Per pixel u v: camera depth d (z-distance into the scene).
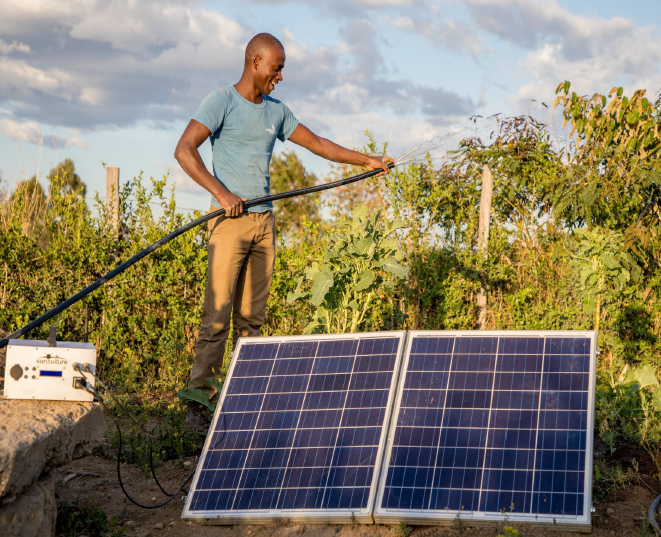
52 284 7.14
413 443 3.26
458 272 8.32
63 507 3.44
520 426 3.21
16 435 2.66
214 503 3.32
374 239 5.25
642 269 7.79
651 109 7.98
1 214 7.65
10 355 3.10
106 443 4.69
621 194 7.91
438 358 3.56
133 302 7.30
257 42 4.71
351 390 3.55
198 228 7.57
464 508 3.02
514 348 3.50
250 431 3.54
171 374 6.78
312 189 4.83
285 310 7.76
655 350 7.47
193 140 4.54
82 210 7.42
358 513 3.08
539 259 8.37
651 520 3.16
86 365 3.18
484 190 8.48
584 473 3.02
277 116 5.00
